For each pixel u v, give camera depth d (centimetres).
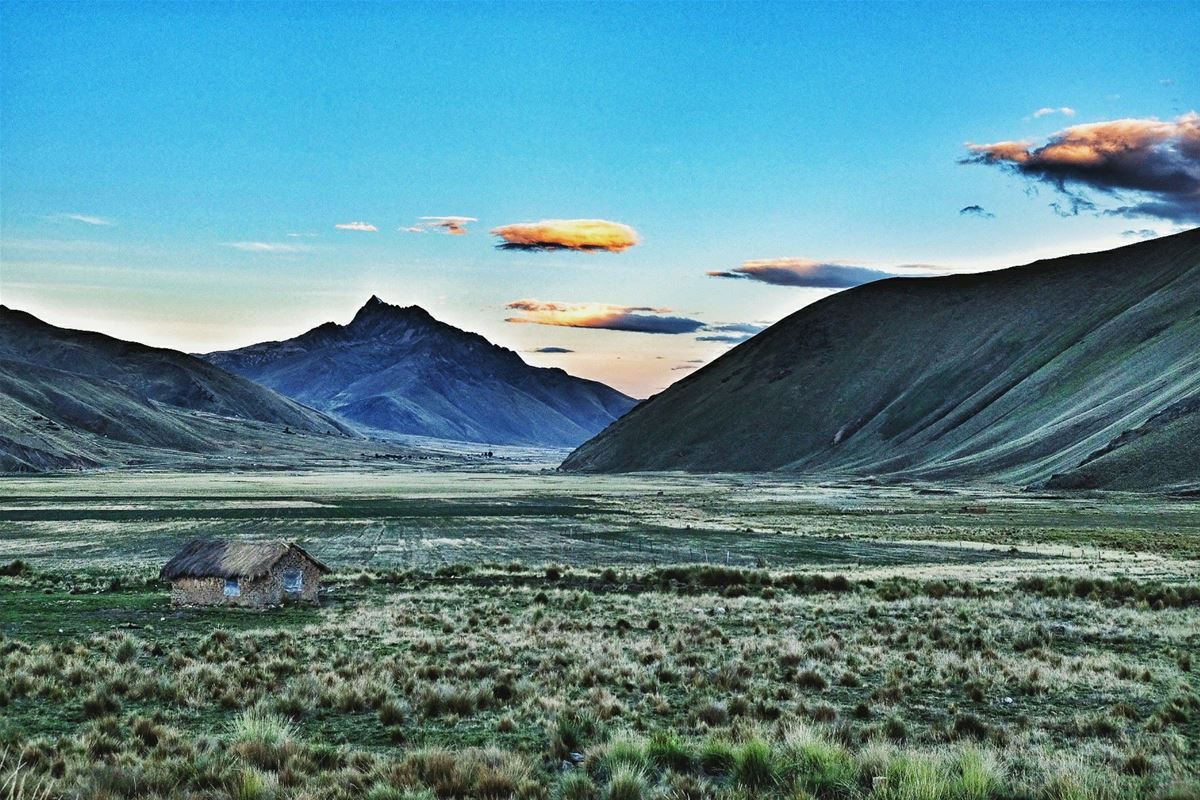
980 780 1456
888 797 1425
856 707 2244
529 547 8469
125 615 4131
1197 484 14350
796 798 1407
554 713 2200
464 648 3175
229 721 2130
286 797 1438
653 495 18362
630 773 1512
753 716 2162
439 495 17875
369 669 2716
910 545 8456
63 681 2475
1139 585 4766
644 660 2930
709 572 5534
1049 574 5675
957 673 2681
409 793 1423
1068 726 2088
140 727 1928
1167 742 1867
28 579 5462
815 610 4112
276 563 4516
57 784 1460
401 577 5819
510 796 1471
